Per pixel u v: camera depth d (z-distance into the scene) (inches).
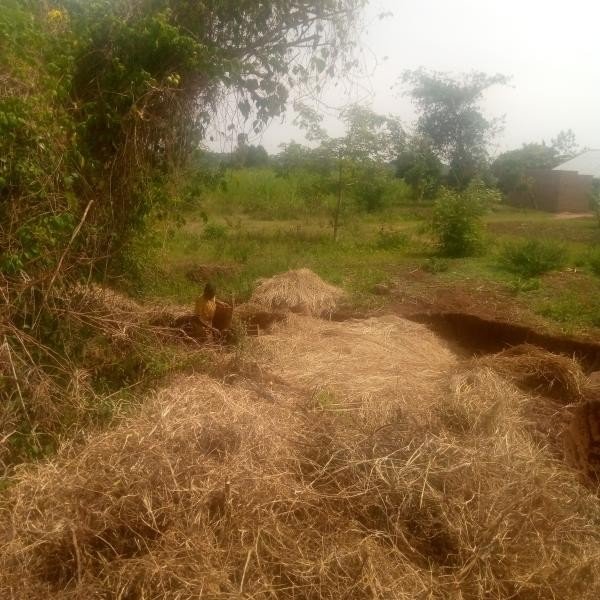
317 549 121.1
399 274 441.7
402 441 151.4
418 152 1227.2
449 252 518.6
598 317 340.8
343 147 605.3
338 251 538.9
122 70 219.1
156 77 233.0
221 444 145.9
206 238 560.1
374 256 514.9
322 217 753.6
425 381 230.8
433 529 130.2
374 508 134.0
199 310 265.3
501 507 132.7
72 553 117.0
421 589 115.3
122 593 108.0
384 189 821.9
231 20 255.9
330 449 148.2
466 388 206.7
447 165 1395.2
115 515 122.3
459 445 156.2
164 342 241.3
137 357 212.5
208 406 167.3
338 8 278.5
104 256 219.0
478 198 523.2
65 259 199.2
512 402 209.8
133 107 220.5
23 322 187.8
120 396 190.9
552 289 402.0
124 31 219.3
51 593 111.1
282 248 531.5
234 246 522.3
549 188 1153.4
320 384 205.8
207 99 262.2
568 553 131.2
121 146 229.3
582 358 310.0
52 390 178.7
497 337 338.3
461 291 396.5
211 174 290.5
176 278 387.9
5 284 182.9
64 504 124.0
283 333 290.7
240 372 214.1
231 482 128.6
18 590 109.1
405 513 131.4
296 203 785.6
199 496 125.1
